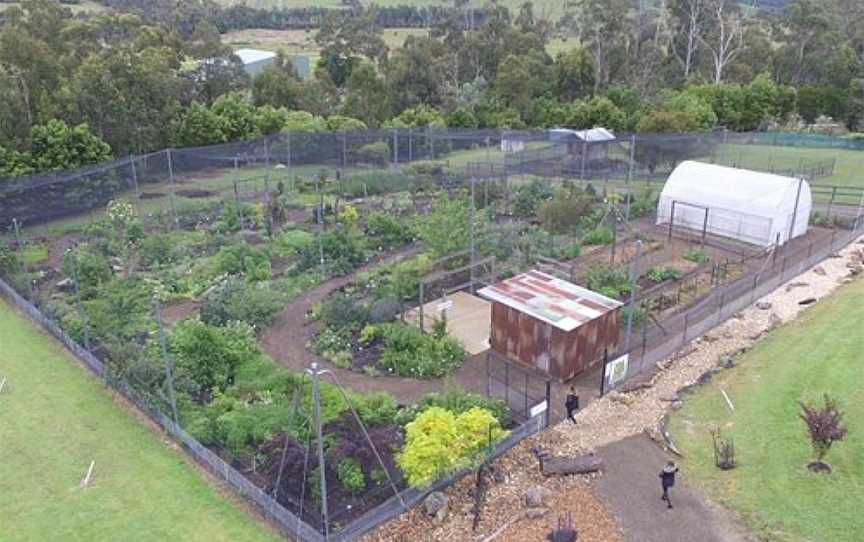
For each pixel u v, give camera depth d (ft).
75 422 70.13
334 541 52.08
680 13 255.09
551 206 117.60
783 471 60.70
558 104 213.25
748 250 111.14
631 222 124.67
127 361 72.84
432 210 122.11
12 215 124.98
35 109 146.20
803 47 238.68
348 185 142.82
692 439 66.08
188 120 172.24
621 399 71.72
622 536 54.44
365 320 86.58
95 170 132.67
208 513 57.52
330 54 241.96
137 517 57.36
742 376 75.87
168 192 145.79
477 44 246.88
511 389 73.72
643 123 171.83
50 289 99.45
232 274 102.78
